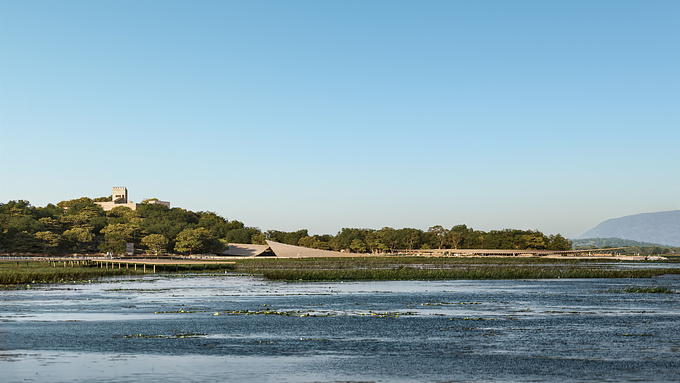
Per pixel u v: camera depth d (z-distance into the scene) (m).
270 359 34.94
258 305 66.81
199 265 183.50
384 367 32.72
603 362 34.03
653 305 65.69
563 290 87.88
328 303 68.94
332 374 30.98
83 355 36.00
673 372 31.45
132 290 90.31
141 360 34.50
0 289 92.12
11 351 37.28
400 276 118.12
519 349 38.25
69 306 65.44
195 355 36.12
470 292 84.56
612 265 199.38
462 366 33.00
